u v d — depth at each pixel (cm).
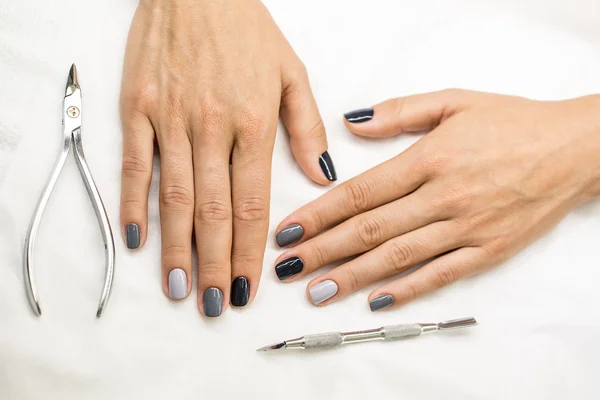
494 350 42
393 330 40
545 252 44
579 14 50
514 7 51
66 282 39
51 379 37
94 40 43
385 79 47
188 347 39
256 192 40
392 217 42
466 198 42
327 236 41
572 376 42
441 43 49
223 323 40
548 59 50
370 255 41
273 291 41
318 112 44
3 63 42
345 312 41
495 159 42
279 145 44
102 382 38
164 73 41
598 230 45
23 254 39
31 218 39
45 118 41
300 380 40
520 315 43
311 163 43
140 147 41
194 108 41
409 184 42
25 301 38
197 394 38
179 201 40
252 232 40
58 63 42
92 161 41
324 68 47
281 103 44
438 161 42
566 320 43
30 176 40
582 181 44
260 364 39
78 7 44
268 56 43
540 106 45
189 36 42
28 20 43
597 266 44
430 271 42
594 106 45
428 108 45
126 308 39
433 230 42
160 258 40
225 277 39
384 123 44
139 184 40
